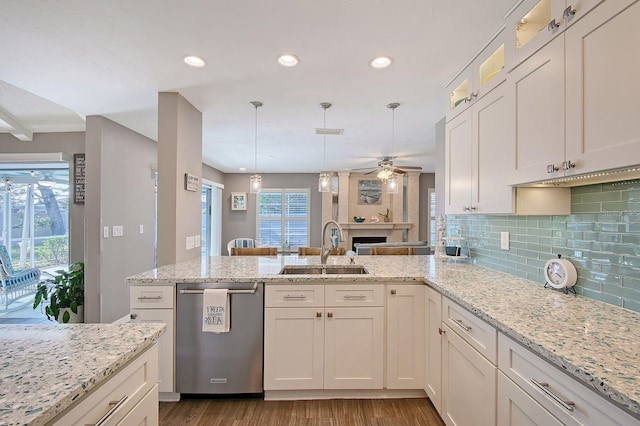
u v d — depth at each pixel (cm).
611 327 112
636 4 97
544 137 138
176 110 277
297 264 262
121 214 380
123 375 93
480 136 197
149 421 106
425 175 809
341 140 465
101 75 242
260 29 183
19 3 158
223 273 221
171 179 275
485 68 203
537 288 171
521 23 162
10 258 485
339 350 208
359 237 806
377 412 199
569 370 86
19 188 494
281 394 213
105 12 166
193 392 209
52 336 104
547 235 177
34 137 398
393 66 229
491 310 133
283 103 306
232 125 385
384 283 209
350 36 191
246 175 820
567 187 161
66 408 72
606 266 141
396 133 424
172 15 170
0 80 263
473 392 145
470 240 267
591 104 113
